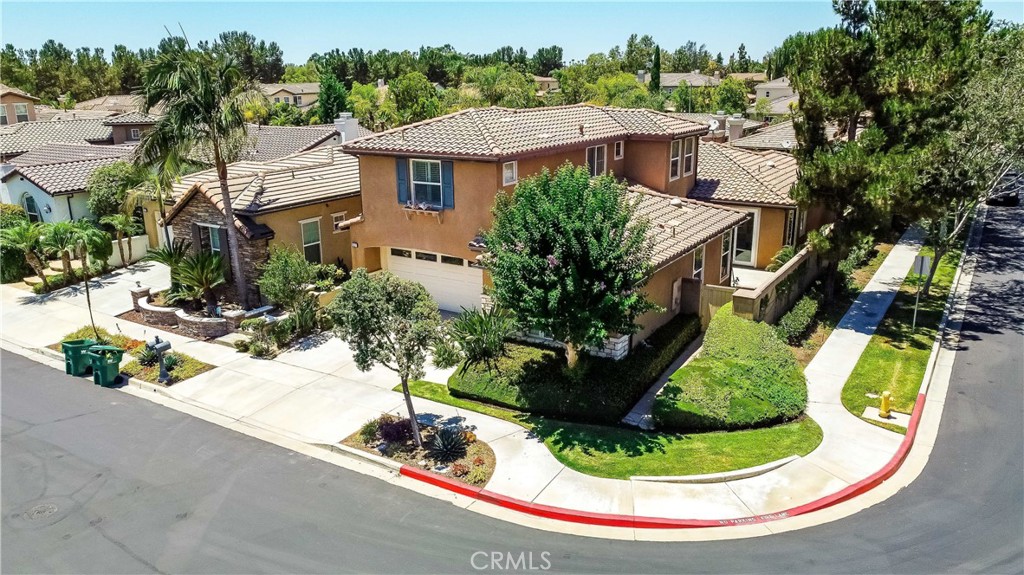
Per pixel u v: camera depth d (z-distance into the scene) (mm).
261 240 22047
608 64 105625
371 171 21906
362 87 88188
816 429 14711
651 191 24562
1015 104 20578
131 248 28859
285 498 12586
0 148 40844
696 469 13086
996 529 11367
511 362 16938
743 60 160125
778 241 26406
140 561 10820
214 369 18469
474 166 19797
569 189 14531
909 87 20625
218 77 20234
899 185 19547
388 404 16250
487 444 14305
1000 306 23234
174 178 22844
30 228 25594
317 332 20969
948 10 22469
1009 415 15430
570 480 12938
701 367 16422
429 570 10555
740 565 10609
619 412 15180
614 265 14125
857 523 11641
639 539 11352
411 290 13523
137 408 16391
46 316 23031
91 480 13203
